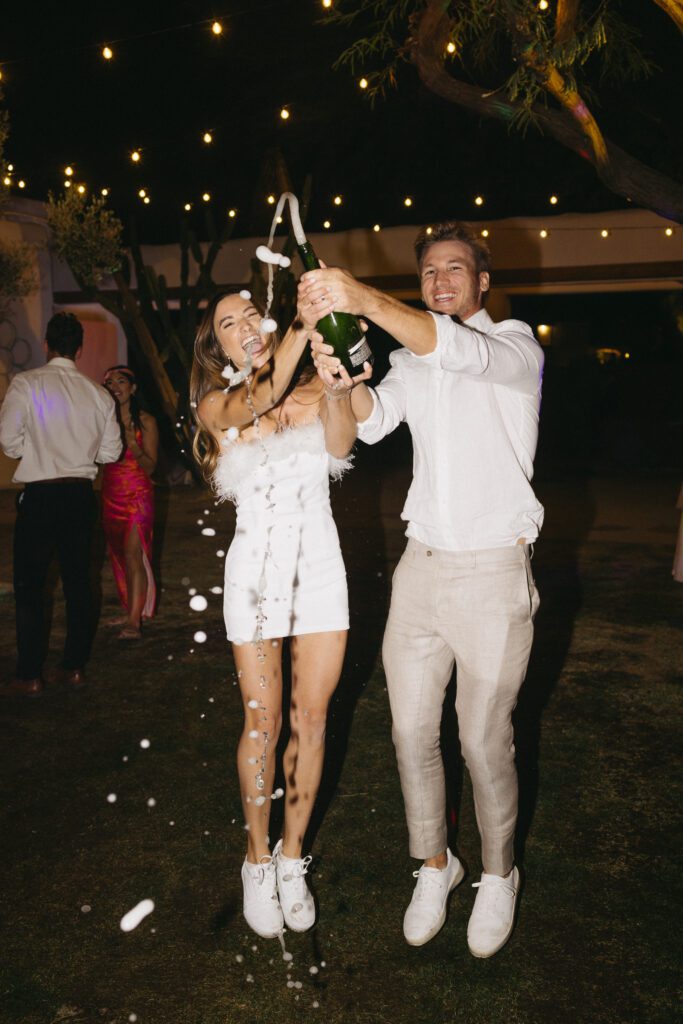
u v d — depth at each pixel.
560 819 3.17
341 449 2.46
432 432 2.32
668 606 6.10
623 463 15.24
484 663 2.30
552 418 16.50
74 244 12.00
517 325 2.36
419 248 2.51
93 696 4.42
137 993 2.31
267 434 2.52
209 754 3.74
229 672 4.76
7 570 7.38
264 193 13.50
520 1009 2.23
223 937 2.54
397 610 2.45
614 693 4.41
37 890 2.78
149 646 5.23
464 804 3.30
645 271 12.28
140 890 2.78
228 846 3.03
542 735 3.90
